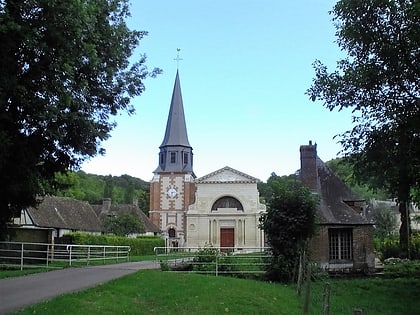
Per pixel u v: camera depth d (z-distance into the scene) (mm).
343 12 20672
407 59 19953
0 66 13023
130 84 19875
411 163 19906
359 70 20750
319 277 24266
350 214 30250
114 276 19547
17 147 15414
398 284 24344
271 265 23266
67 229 50312
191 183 79250
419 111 19766
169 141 81562
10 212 18359
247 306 15164
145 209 107375
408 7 18953
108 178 120500
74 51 14320
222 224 68312
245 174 68750
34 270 22797
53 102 14344
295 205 23453
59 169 18953
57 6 13250
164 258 31859
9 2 12844
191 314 13211
